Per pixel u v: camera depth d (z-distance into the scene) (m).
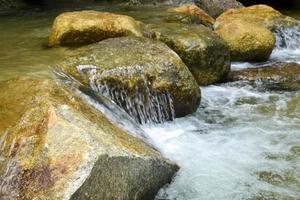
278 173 2.94
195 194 2.76
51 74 3.51
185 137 3.34
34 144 2.44
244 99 3.92
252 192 2.78
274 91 4.07
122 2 7.55
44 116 2.54
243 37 4.62
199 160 3.06
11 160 2.43
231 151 3.16
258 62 4.73
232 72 4.32
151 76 3.46
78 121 2.52
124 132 2.81
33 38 4.72
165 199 2.71
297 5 8.20
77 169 2.29
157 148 3.07
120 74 3.43
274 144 3.24
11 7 7.22
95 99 3.17
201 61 4.05
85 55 3.58
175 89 3.51
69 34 4.24
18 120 2.60
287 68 4.35
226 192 2.78
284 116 3.63
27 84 2.89
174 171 2.86
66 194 2.21
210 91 4.04
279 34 5.34
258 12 5.66
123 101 3.43
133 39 3.81
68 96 2.82
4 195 2.35
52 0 7.94
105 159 2.35
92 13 4.43
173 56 3.58
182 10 5.92
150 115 3.48
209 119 3.59
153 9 6.66
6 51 4.20
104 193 2.37
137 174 2.52
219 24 4.87
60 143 2.39
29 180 2.34
